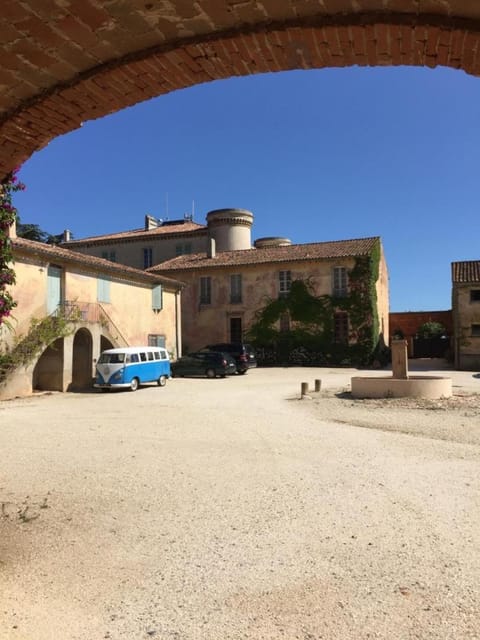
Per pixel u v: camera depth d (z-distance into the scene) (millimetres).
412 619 3867
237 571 4758
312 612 4000
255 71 4012
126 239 51375
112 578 4633
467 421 13312
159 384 25688
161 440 11344
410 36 3434
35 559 5031
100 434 12242
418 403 16438
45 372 23844
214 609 4066
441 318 50094
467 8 3117
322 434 11805
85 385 25875
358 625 3797
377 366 36969
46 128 4590
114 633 3711
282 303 39688
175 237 50188
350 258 37781
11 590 4383
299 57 3807
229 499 6934
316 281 38875
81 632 3721
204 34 3621
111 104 4395
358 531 5715
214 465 8891
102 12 3352
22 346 21562
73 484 7723
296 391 21844
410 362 42938
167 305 35094
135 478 8055
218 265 41156
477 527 5789
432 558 4973
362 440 11008
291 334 39281
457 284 34875
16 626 3781
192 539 5543
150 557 5090
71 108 4375
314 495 7078
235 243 48812
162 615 3977
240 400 19016
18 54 3758
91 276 26891
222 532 5738
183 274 42906
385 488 7367
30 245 22391
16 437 11930
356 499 6875
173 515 6312
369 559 4973
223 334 41406
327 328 38344
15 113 4359
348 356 37625
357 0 3209
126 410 16812
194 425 13430
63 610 4051
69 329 23875
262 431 12336
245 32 3559
